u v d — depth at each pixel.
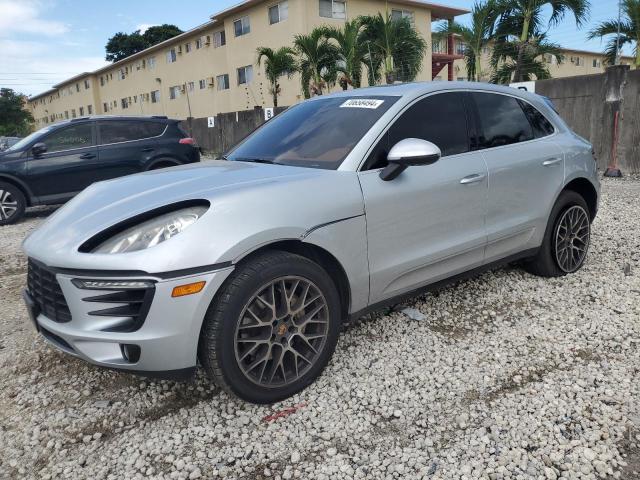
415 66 16.41
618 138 10.60
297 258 2.84
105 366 2.62
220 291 2.62
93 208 2.94
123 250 2.55
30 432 2.77
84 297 2.58
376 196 3.16
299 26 22.72
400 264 3.32
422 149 3.02
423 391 2.98
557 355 3.32
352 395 2.97
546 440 2.53
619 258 5.16
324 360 3.04
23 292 3.12
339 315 3.08
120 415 2.89
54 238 2.79
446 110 3.75
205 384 3.14
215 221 2.60
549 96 11.50
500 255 4.08
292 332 2.90
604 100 10.58
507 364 3.24
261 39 25.33
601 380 3.01
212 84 30.92
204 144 23.78
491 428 2.63
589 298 4.20
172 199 2.75
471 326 3.78
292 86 24.23
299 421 2.76
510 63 16.52
